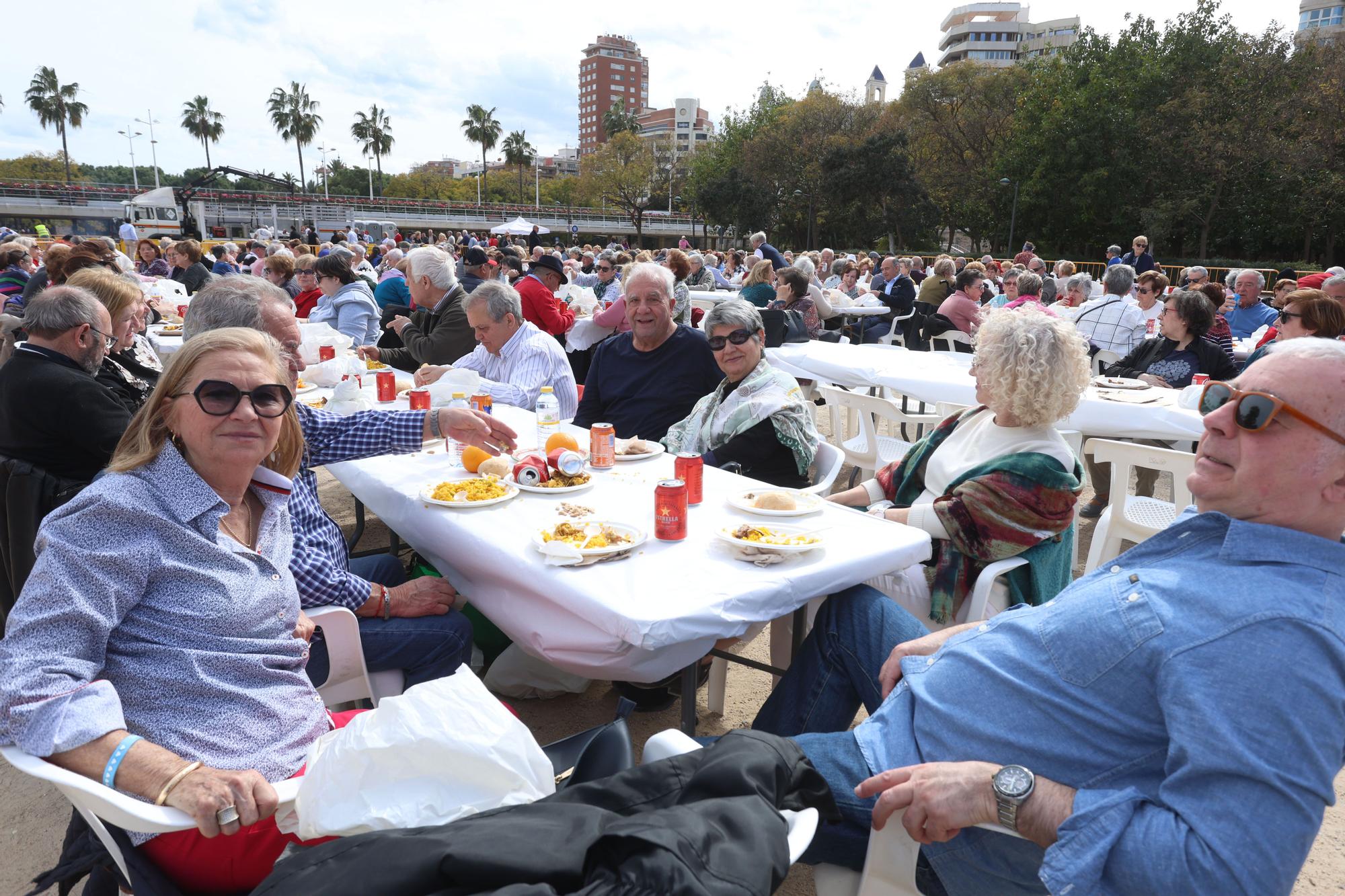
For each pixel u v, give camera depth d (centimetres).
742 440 293
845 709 187
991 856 130
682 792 115
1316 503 111
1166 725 111
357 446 257
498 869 94
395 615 212
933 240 4884
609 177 6519
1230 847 98
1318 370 108
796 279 822
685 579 175
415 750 115
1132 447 315
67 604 126
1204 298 490
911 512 231
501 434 266
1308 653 100
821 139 4700
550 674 263
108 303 334
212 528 145
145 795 118
